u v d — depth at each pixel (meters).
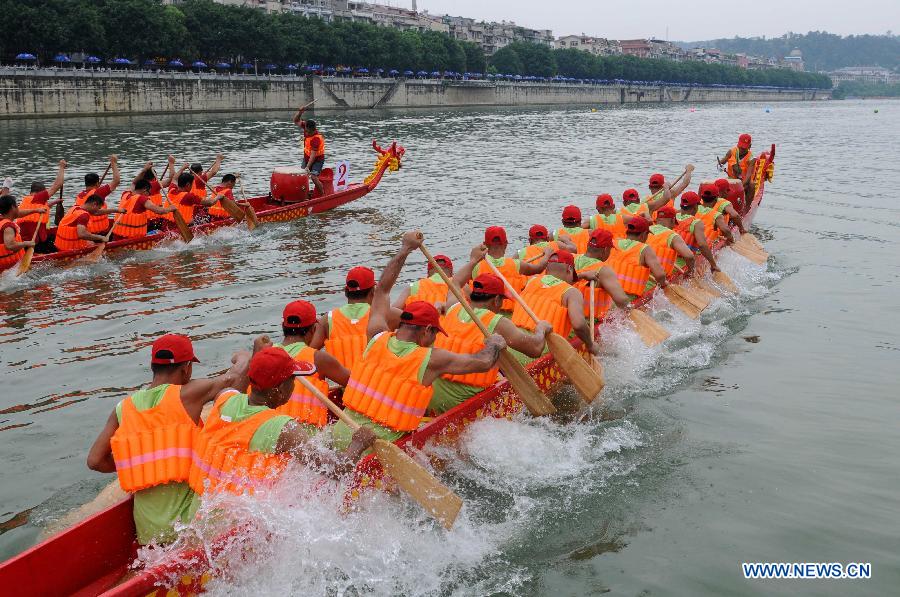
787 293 10.95
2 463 5.97
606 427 6.71
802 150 36.62
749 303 10.46
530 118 69.75
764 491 5.62
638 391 7.52
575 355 6.71
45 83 49.78
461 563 4.80
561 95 129.25
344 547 4.73
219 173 24.08
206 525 4.29
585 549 4.95
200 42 64.94
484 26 152.75
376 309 5.82
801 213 17.78
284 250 13.56
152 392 4.50
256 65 71.69
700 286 10.55
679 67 169.88
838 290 11.10
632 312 8.30
